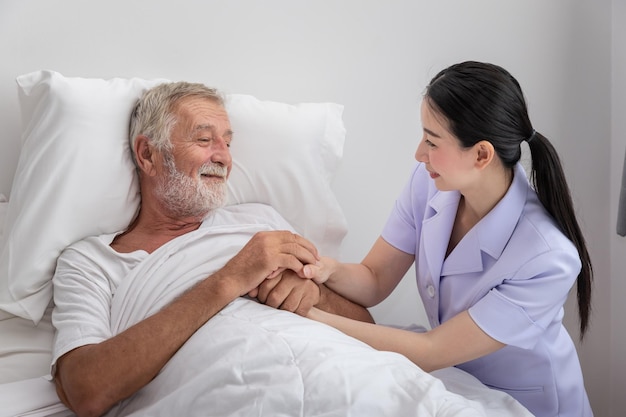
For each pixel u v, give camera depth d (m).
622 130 2.30
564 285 1.33
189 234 1.51
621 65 2.29
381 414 1.12
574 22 2.29
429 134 1.32
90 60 1.79
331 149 1.90
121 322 1.40
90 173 1.55
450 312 1.48
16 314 1.52
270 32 1.98
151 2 1.83
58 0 1.74
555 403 1.48
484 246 1.38
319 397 1.12
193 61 1.91
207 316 1.30
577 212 2.16
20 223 1.52
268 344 1.19
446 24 2.17
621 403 2.33
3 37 1.71
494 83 1.27
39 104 1.57
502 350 1.46
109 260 1.50
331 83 2.07
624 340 2.31
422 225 1.55
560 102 2.32
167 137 1.54
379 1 2.08
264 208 1.74
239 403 1.14
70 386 1.25
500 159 1.34
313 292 1.39
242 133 1.77
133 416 1.20
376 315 2.11
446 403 1.11
